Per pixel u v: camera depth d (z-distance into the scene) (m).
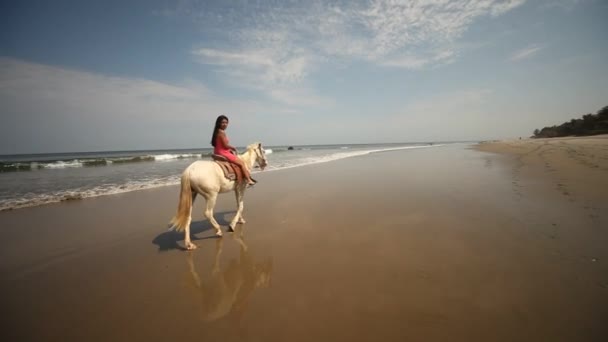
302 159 26.64
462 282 3.20
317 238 4.96
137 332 2.65
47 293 3.41
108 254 4.59
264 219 6.41
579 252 3.75
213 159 5.71
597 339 2.22
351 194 8.62
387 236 4.84
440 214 5.94
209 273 3.85
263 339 2.46
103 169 18.05
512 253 3.86
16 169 17.78
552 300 2.75
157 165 21.19
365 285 3.27
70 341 2.56
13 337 2.63
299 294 3.16
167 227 6.01
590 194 6.61
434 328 2.46
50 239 5.28
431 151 35.22
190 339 2.51
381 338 2.38
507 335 2.32
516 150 22.94
